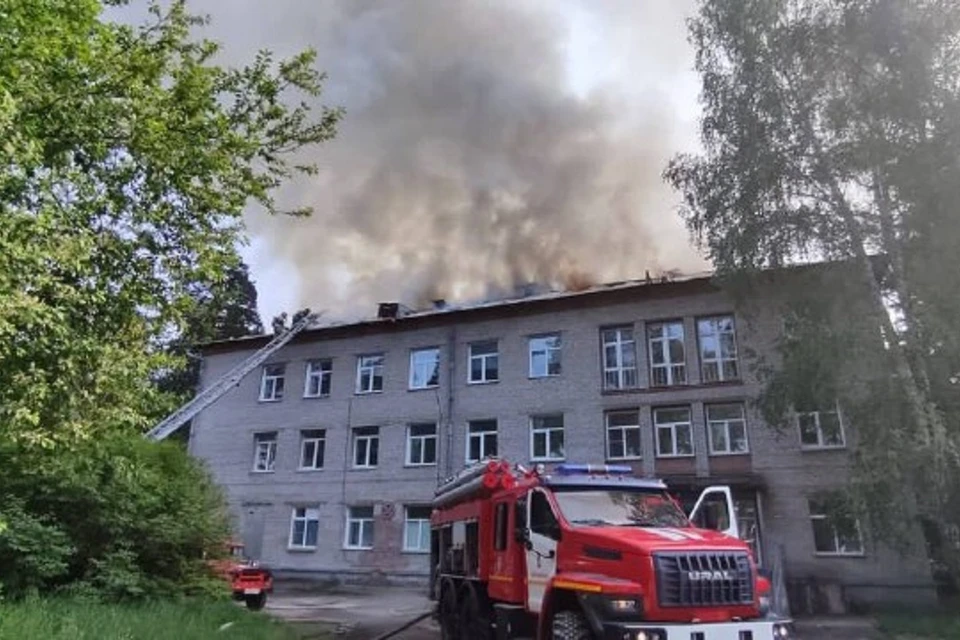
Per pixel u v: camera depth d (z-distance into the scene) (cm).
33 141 663
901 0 1725
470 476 1203
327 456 3177
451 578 1255
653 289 2727
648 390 2639
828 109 1836
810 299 1878
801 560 2258
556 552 865
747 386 2494
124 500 1161
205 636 952
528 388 2862
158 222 911
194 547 1290
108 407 859
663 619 716
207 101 934
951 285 1612
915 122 1716
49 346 750
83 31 757
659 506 939
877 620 1770
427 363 3133
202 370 3634
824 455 2336
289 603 2197
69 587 1062
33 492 1090
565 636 770
